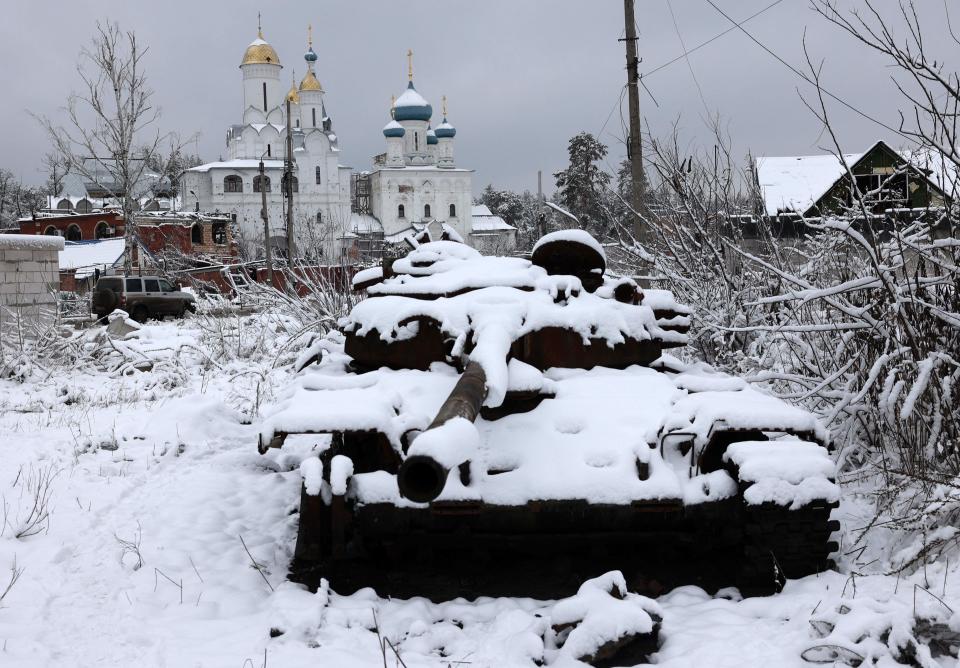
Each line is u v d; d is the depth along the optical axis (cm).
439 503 481
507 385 521
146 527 638
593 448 517
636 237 1439
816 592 475
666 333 691
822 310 816
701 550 522
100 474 793
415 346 631
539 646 424
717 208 1053
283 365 1555
